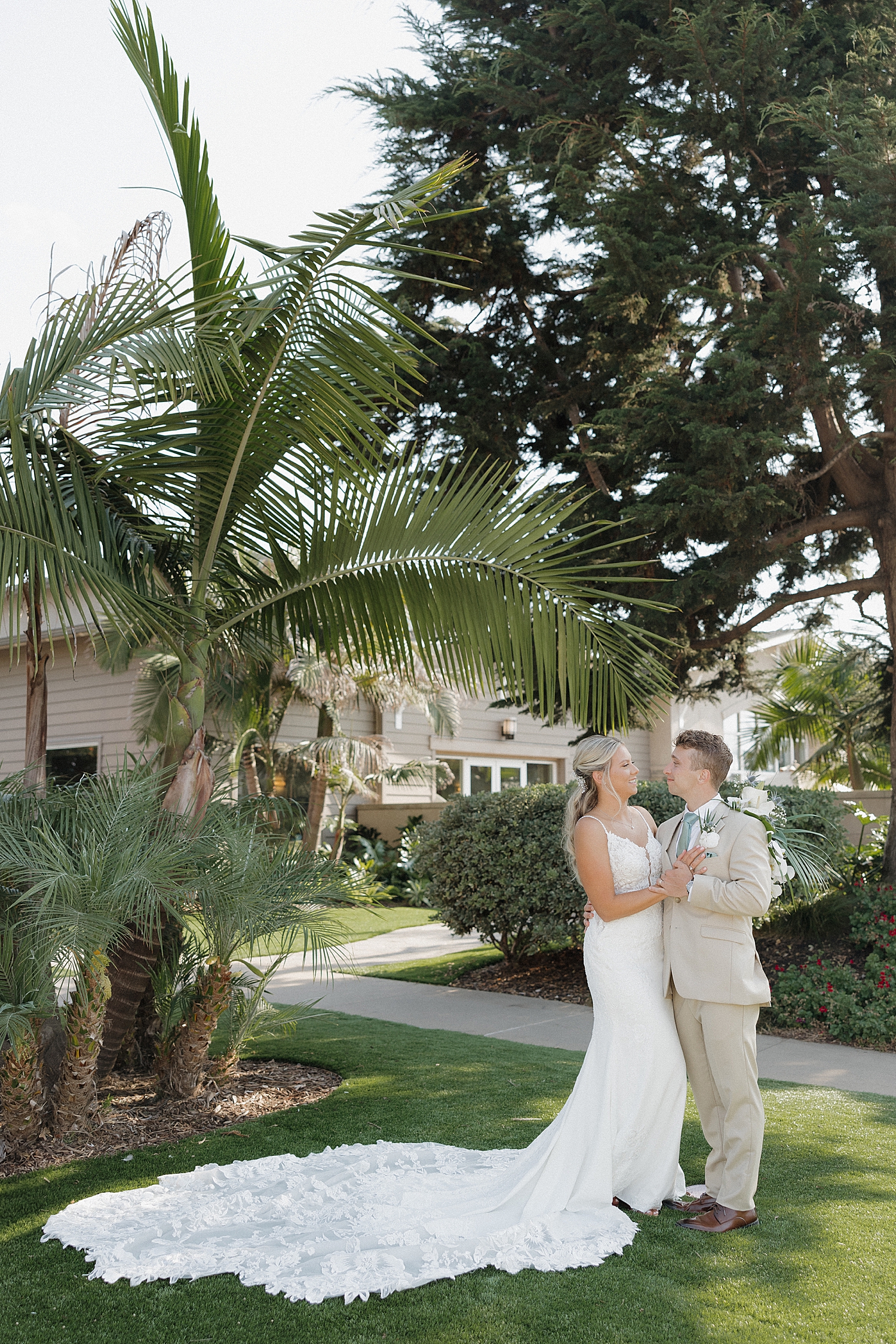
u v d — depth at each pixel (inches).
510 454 364.8
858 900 317.7
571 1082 214.4
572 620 202.1
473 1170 157.4
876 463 343.6
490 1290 119.0
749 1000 134.4
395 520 204.2
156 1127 187.5
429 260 380.5
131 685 607.5
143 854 172.1
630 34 339.9
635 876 145.1
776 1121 187.2
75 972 175.6
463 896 346.9
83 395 166.6
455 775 756.0
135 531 208.5
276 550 212.7
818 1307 112.4
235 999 216.8
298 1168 160.2
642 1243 131.5
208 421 189.6
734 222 325.7
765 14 309.3
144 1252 131.6
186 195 186.7
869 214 288.4
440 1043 256.7
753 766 717.3
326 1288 118.4
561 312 406.9
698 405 291.9
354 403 203.2
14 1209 148.4
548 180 359.9
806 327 286.0
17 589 181.9
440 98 385.4
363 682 566.9
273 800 227.0
